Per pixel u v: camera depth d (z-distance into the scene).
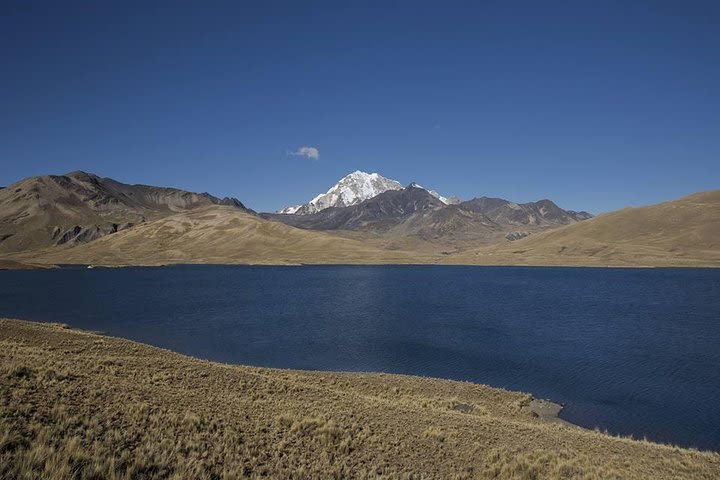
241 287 168.38
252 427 20.61
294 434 20.88
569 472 20.58
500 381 48.25
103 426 16.42
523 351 62.28
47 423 15.40
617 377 49.50
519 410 38.31
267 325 84.19
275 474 16.23
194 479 14.17
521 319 91.44
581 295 138.88
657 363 55.44
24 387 18.06
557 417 37.56
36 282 184.50
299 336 73.25
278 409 24.55
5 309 101.44
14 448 13.15
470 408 37.12
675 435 33.88
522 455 22.31
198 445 16.75
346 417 24.69
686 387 45.75
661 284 175.38
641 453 25.19
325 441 20.67
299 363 55.72
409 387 42.69
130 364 30.67
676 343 67.31
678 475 21.45
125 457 14.21
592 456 23.41
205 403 22.75
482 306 113.31
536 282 192.25
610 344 66.75
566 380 48.34
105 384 21.81
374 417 25.97
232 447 17.47
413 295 141.00
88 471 12.80
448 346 65.75
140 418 18.08
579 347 64.81
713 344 66.50
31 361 23.27
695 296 133.50
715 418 37.28
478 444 23.55
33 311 98.38
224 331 77.31
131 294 139.12
